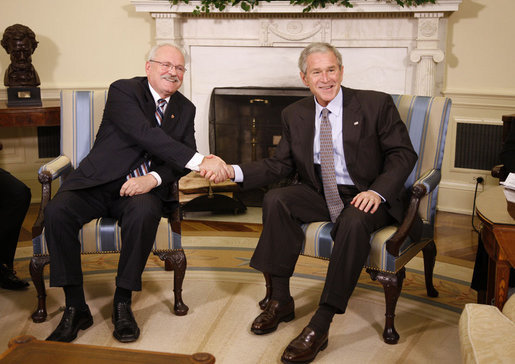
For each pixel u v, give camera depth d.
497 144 4.18
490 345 1.29
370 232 2.22
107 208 2.56
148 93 2.63
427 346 2.28
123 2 4.53
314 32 4.23
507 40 4.04
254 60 4.42
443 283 2.94
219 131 4.42
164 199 2.56
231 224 3.99
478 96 4.19
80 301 2.37
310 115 2.52
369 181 2.46
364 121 2.44
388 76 4.23
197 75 4.52
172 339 2.33
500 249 1.84
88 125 2.85
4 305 2.66
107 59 4.62
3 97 4.46
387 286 2.26
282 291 2.41
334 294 2.15
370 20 4.14
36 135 4.57
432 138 2.55
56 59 4.57
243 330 2.41
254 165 2.57
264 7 4.13
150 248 2.38
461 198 4.38
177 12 4.27
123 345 2.27
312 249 2.34
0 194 2.79
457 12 4.16
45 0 4.48
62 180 2.79
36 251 2.43
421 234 2.43
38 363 1.44
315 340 2.14
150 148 2.50
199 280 2.96
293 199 2.38
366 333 2.39
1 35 4.47
